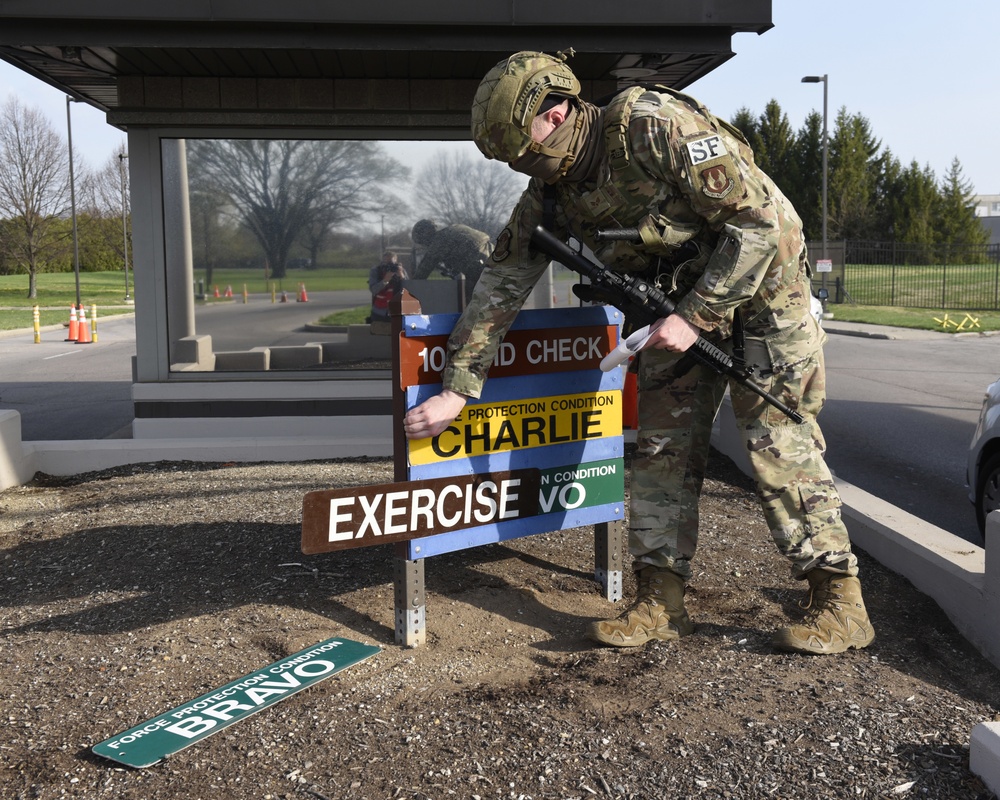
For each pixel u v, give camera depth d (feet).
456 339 10.21
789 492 10.33
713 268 9.25
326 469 19.84
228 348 24.16
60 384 44.83
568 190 9.74
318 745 8.41
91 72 22.27
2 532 15.62
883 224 167.12
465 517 10.73
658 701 9.06
